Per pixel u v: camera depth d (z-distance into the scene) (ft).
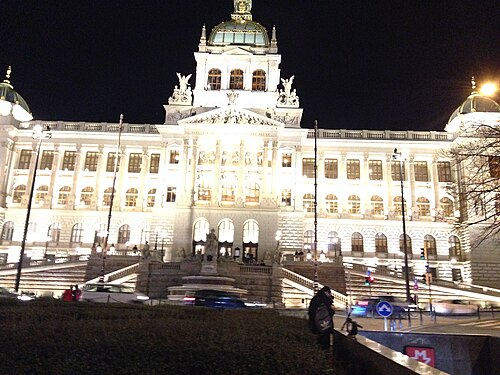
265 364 27.89
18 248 243.40
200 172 243.60
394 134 264.11
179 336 30.40
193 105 260.21
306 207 254.27
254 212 231.09
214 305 120.16
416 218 248.32
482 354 55.67
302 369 28.37
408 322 108.78
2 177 251.19
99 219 251.80
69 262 188.34
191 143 242.78
